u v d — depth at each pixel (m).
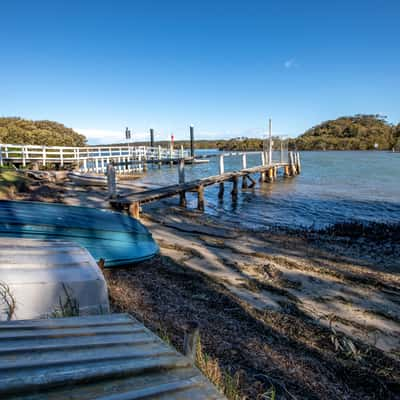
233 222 9.73
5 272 2.60
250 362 2.75
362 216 10.95
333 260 6.14
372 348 3.28
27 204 5.19
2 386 1.07
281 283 4.86
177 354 1.57
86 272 2.88
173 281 4.61
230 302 4.08
